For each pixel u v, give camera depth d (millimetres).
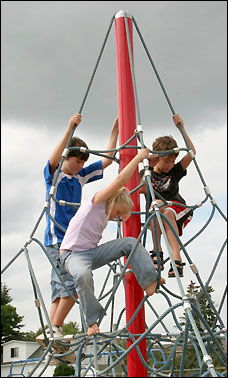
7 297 26656
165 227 3826
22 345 20031
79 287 2873
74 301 3572
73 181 4008
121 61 4059
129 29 4152
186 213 3996
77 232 3041
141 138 3412
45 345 3434
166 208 3902
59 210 3867
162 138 4066
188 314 2611
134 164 3113
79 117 3820
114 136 4301
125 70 4027
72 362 3719
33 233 3453
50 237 3799
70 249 3029
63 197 3916
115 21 4199
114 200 3064
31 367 17609
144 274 2949
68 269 3008
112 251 3047
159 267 2961
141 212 3482
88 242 3033
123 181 3027
